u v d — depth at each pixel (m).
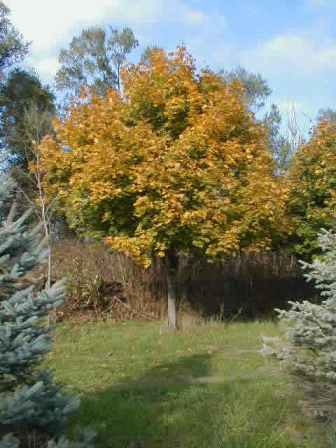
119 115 10.81
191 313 12.32
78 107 11.47
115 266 13.70
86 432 3.86
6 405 3.09
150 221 10.13
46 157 11.25
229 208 10.19
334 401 4.93
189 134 10.11
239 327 11.56
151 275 13.32
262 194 10.50
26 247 3.84
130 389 6.63
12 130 18.45
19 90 22.20
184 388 6.62
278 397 5.66
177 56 11.27
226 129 10.99
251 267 15.02
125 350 9.27
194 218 9.73
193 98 10.64
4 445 3.06
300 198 12.91
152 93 10.61
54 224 15.95
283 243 13.40
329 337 4.86
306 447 4.71
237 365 7.96
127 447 4.82
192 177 9.83
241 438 4.73
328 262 5.64
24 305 3.50
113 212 10.41
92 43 27.39
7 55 22.28
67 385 6.65
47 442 3.50
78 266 13.25
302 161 13.25
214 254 10.19
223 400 5.80
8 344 3.32
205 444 4.74
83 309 12.67
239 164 11.05
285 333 5.39
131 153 9.90
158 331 11.13
